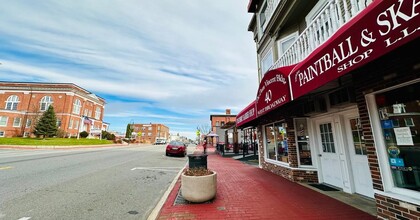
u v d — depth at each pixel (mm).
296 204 4715
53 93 39250
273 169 8922
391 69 3389
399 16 2273
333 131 6211
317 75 3600
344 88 5281
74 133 40000
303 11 7105
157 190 6129
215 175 5246
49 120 32562
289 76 4641
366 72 3881
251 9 11844
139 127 94312
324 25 4617
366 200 4945
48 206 4430
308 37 5199
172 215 4090
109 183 6707
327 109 6090
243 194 5559
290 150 7301
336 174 6109
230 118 50500
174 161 14469
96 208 4441
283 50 8125
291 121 7406
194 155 6820
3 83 39344
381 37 2465
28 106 38562
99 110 50625
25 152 15875
